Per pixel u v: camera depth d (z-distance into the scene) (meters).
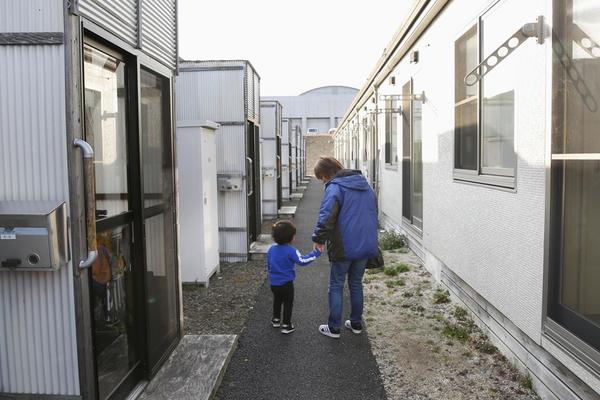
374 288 5.98
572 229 2.83
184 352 3.88
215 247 6.84
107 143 2.88
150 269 3.43
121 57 3.04
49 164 2.39
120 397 3.04
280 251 4.57
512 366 3.70
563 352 2.83
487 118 4.23
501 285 3.80
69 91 2.35
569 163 2.85
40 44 2.35
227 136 7.51
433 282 6.11
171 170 3.92
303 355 4.10
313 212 14.37
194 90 7.46
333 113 45.59
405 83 8.17
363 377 3.68
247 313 5.24
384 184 10.76
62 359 2.50
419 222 7.15
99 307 2.78
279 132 13.85
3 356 2.52
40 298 2.47
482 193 4.24
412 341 4.32
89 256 2.41
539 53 3.11
